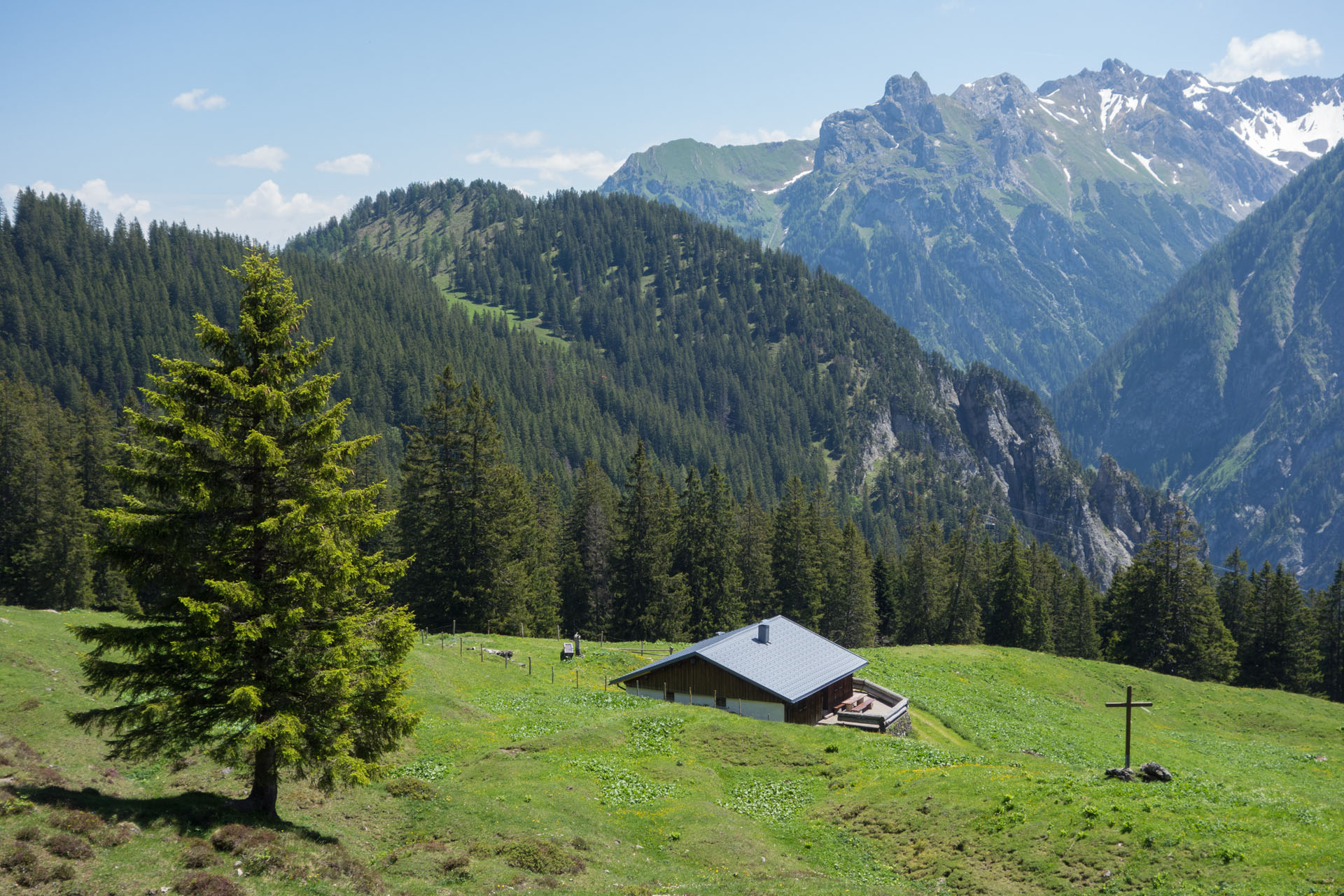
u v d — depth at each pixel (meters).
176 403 20.89
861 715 47.41
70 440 93.06
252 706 19.73
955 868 25.47
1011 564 103.44
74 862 17.31
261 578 21.95
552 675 53.97
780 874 25.95
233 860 19.39
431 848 24.64
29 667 32.81
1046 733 54.72
